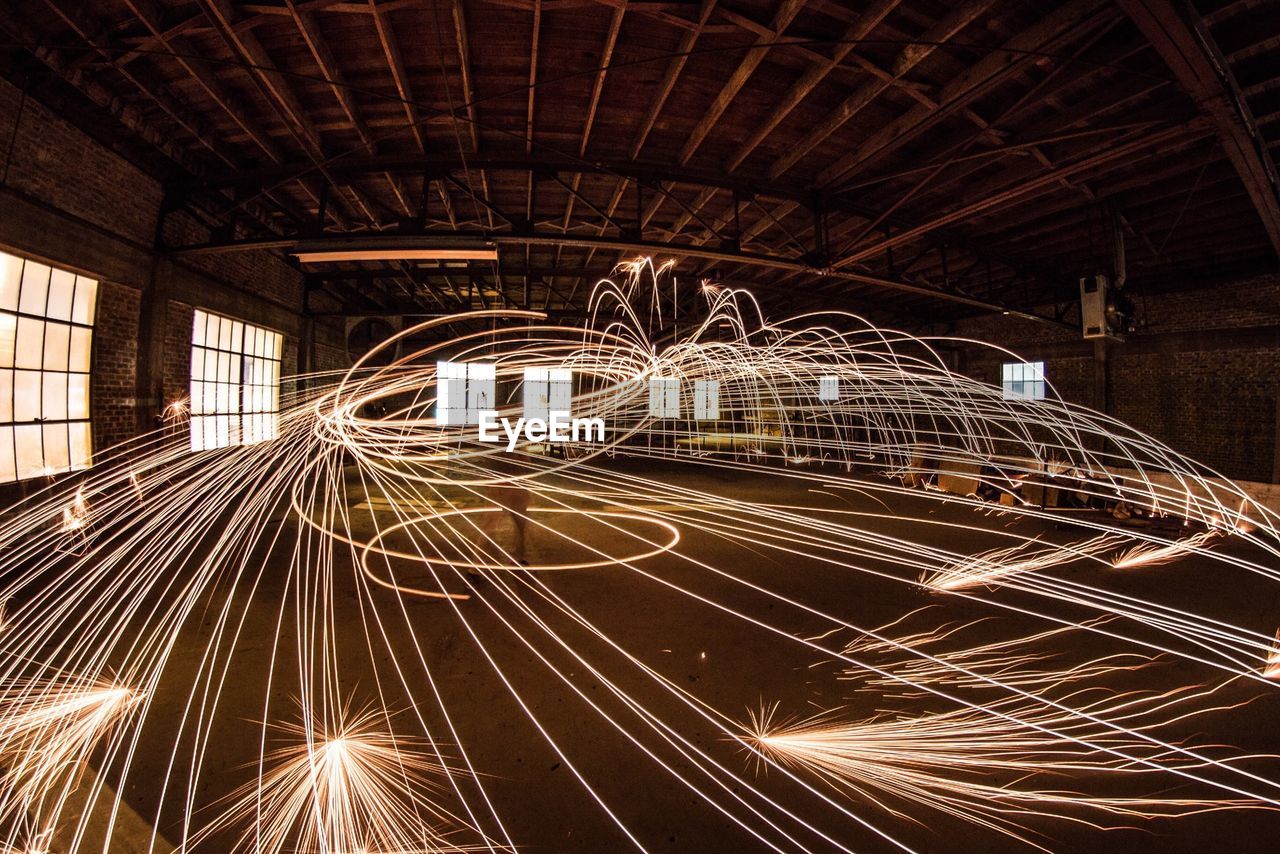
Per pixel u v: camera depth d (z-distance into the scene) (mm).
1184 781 2174
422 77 4719
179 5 3908
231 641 3258
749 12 3896
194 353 7156
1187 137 4574
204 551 5137
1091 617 3883
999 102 4742
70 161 4965
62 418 5090
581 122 5395
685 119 5312
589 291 12812
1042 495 7719
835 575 4832
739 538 6156
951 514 7582
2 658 2955
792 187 6418
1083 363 10875
